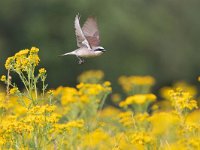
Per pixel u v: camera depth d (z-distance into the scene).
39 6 46.53
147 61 48.53
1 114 13.34
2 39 45.94
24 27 46.31
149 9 49.66
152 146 13.10
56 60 45.97
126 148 14.09
